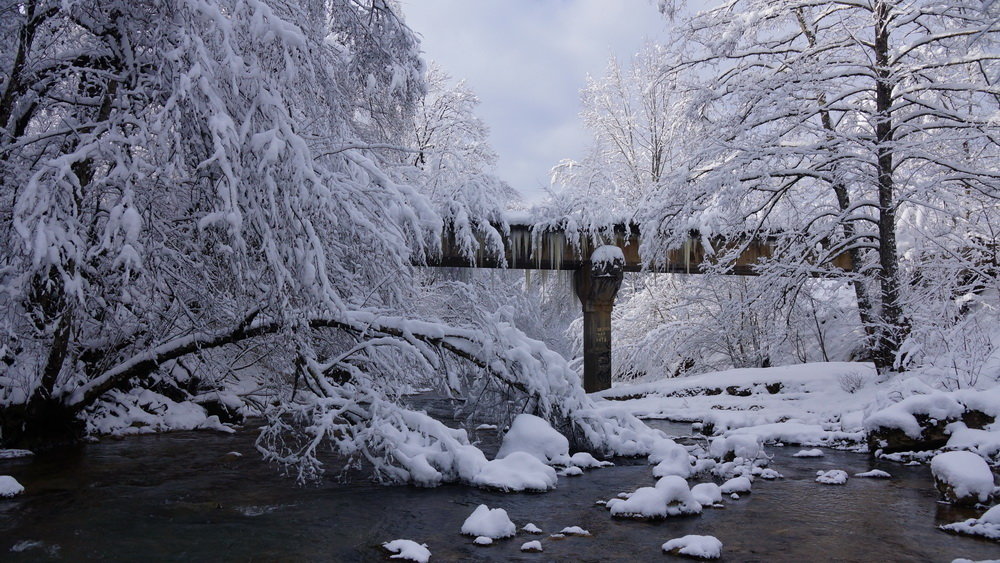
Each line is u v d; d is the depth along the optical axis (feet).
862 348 75.66
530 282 80.74
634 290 97.66
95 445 38.37
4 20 33.96
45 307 33.71
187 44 27.58
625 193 102.68
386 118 49.03
